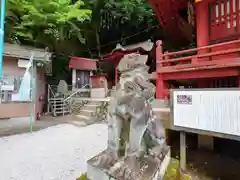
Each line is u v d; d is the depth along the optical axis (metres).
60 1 11.95
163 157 3.14
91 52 19.12
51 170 4.16
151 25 16.45
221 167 4.79
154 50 13.45
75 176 3.89
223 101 3.63
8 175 3.93
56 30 12.08
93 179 2.85
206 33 6.94
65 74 16.30
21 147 5.66
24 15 10.79
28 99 8.02
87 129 7.72
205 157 5.47
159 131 3.23
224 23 6.52
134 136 2.61
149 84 2.88
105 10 15.95
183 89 4.28
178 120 4.40
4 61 8.42
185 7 9.52
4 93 8.04
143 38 18.09
